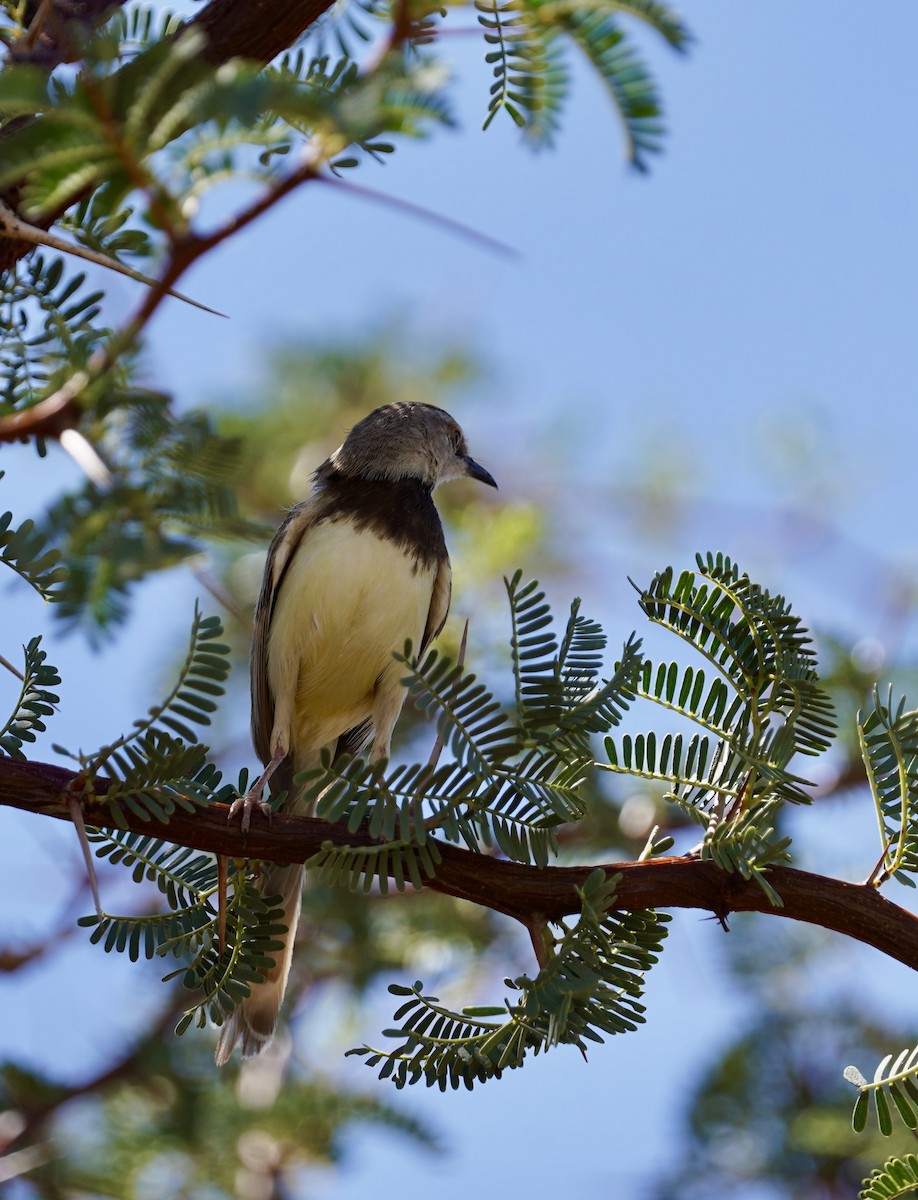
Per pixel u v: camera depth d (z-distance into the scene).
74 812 6.00
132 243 5.85
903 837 6.20
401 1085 5.91
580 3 6.20
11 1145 11.01
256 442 13.41
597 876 5.86
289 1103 11.38
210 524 4.91
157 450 4.98
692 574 6.31
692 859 6.26
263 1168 11.20
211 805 6.35
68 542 4.70
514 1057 5.83
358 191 5.12
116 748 5.97
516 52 6.33
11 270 5.96
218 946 6.38
